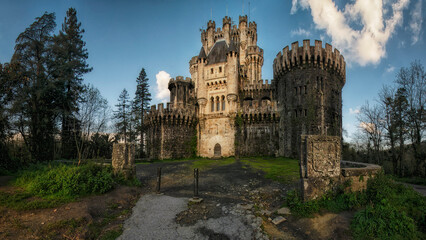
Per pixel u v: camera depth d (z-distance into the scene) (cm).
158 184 1538
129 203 1302
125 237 878
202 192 1559
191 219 1052
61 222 905
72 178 1323
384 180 1127
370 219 873
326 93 3553
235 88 4241
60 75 2836
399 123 3134
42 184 1261
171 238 870
